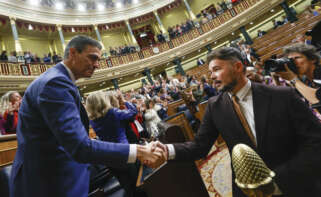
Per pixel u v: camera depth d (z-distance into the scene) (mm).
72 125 755
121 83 12531
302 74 1260
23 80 7461
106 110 1644
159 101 4199
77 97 964
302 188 592
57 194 820
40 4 10172
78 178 914
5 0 8773
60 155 890
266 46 8078
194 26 12523
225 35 11867
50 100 786
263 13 11156
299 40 3861
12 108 2148
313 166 593
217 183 2012
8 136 1814
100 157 739
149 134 2979
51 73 918
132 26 14750
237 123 841
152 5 13320
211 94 4586
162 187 1216
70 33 12547
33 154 856
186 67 13688
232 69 826
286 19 11039
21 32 10688
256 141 787
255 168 405
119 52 11922
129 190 1465
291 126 718
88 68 1048
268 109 749
